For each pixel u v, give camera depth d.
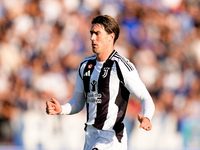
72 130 26.75
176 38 33.38
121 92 10.57
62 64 29.75
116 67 10.48
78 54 30.39
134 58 31.33
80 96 11.41
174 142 28.73
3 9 31.11
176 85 31.31
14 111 27.67
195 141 29.22
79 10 31.75
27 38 30.14
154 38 32.66
